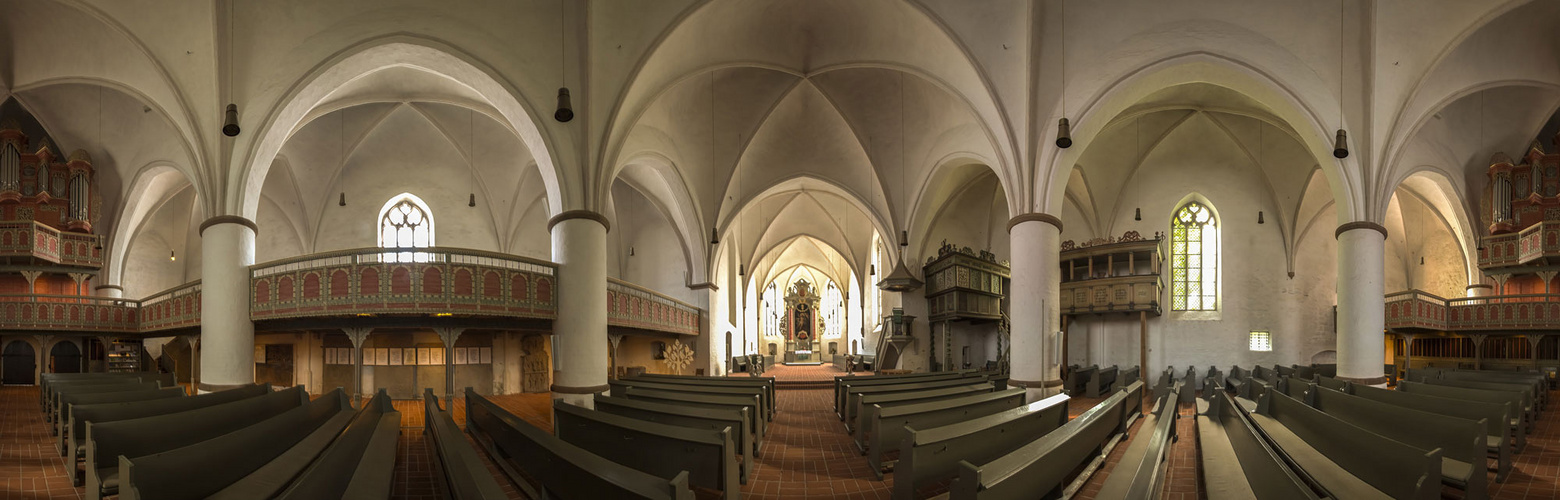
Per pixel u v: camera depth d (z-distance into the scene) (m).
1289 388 12.91
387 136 25.58
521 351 21.62
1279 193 25.83
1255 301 25.83
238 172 16.39
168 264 27.06
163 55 16.09
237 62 16.30
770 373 32.00
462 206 27.50
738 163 25.19
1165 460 8.24
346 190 26.58
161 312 19.83
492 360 20.73
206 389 16.00
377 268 15.65
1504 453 8.51
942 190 27.45
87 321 20.78
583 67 16.83
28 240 20.97
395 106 23.81
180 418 7.66
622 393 13.94
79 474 8.37
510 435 8.50
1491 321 23.58
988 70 17.77
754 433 10.47
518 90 16.81
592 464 5.29
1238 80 16.88
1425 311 23.28
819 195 33.50
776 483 8.55
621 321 20.72
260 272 18.20
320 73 16.20
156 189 24.41
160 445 7.33
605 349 17.27
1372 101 16.19
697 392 12.72
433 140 26.02
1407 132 16.67
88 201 22.34
